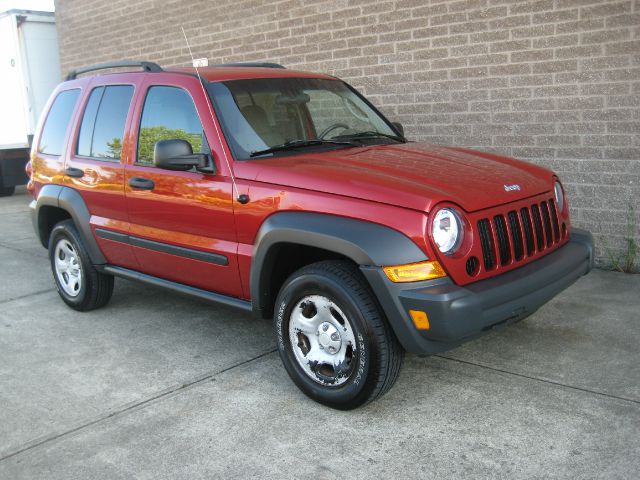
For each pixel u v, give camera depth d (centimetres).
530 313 388
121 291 641
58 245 584
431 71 732
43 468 338
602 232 639
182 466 333
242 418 379
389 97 778
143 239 487
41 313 589
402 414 374
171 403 402
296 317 390
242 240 416
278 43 888
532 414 365
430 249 341
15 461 346
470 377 415
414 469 320
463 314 337
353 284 359
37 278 710
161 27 1063
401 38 750
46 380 444
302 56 862
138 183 478
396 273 341
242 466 331
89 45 1230
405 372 427
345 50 809
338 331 373
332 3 809
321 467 326
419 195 346
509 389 396
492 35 675
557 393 388
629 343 454
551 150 658
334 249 359
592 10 607
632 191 616
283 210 387
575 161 644
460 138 723
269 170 400
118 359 474
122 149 501
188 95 454
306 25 847
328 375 383
